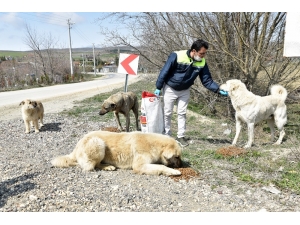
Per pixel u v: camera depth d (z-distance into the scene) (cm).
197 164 502
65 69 4169
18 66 4000
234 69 911
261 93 897
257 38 853
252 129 610
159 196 383
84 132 750
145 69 1294
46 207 347
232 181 433
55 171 453
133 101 731
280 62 851
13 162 514
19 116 1058
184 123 623
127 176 446
